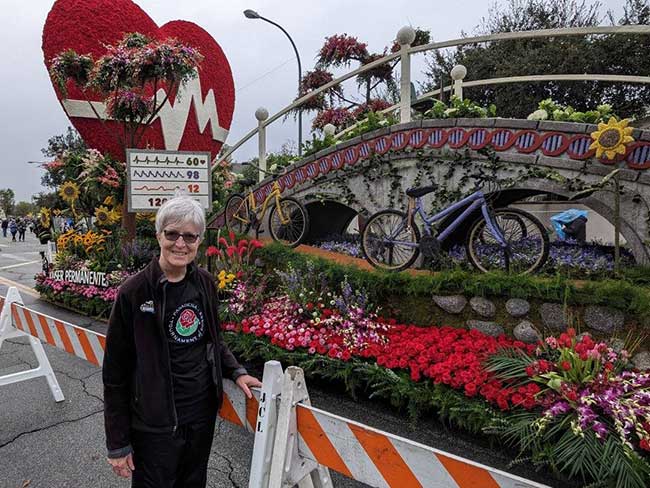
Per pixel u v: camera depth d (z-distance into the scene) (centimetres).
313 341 361
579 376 255
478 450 278
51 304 764
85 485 247
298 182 655
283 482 150
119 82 712
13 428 314
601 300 304
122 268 664
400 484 131
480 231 431
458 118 493
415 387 302
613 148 375
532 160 443
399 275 394
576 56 1401
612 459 216
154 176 616
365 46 1118
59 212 1017
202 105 1027
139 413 160
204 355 173
